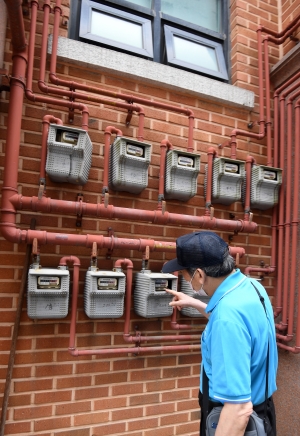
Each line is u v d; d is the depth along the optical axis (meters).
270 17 3.15
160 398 2.44
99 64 2.39
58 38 2.29
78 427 2.20
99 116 2.40
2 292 2.07
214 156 2.61
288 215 2.75
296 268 2.69
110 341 2.32
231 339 1.26
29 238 2.02
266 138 2.96
